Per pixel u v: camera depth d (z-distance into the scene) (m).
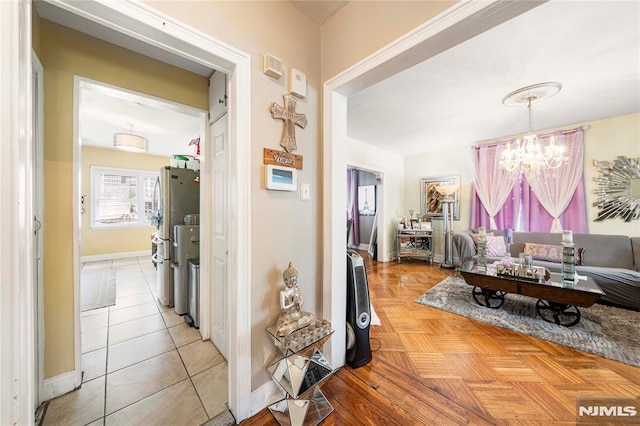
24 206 0.74
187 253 2.67
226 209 1.82
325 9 1.61
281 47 1.49
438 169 5.25
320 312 1.74
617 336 2.18
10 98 0.70
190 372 1.73
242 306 1.31
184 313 2.66
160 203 3.07
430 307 2.90
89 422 1.32
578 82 2.46
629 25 1.68
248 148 1.32
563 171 3.79
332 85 1.66
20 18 0.73
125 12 0.93
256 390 1.38
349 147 4.43
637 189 3.04
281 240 1.50
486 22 1.05
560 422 1.32
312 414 1.34
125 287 3.60
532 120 3.54
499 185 4.41
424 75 2.33
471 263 3.43
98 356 1.91
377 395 1.50
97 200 5.38
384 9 1.36
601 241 3.30
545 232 3.88
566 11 1.57
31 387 0.75
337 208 1.71
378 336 2.24
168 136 4.34
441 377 1.67
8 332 0.69
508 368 1.77
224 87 1.85
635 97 2.81
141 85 1.87
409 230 5.16
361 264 1.85
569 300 2.29
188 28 1.10
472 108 3.11
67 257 1.54
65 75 1.55
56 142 1.50
